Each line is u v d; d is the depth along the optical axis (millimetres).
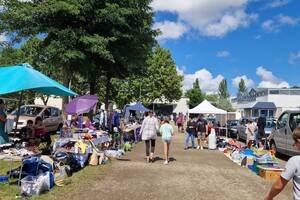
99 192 8016
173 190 8602
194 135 19641
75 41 18047
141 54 21219
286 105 50031
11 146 10664
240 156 14547
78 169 10672
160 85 57312
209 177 10516
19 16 17547
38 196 7246
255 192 8828
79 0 18000
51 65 20359
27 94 38875
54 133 21656
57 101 56406
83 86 43844
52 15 18109
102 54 18078
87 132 14023
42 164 8508
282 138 15906
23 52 33938
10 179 8422
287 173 3441
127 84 53844
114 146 16234
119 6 19156
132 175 10250
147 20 20109
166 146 12938
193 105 82375
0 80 9133
